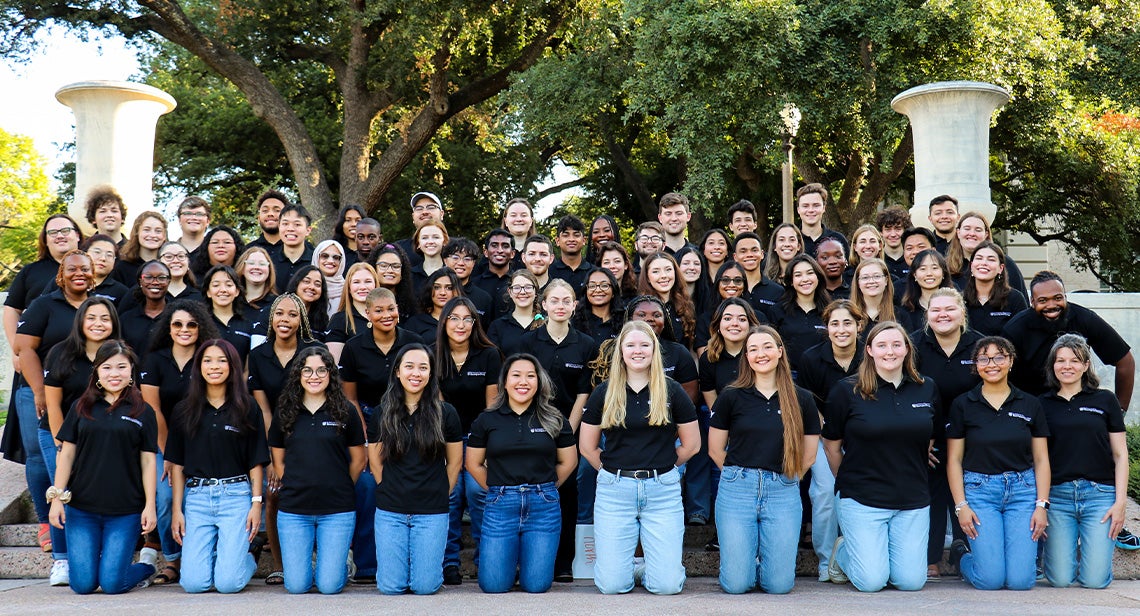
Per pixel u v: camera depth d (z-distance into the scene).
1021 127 16.56
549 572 5.36
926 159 9.91
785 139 14.69
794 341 6.48
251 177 24.44
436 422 5.28
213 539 5.35
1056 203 18.52
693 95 15.78
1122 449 5.43
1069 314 6.08
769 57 15.06
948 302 5.76
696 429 5.45
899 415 5.29
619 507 5.28
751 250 6.93
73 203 10.24
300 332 5.92
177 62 23.47
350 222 7.89
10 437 6.26
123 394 5.37
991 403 5.45
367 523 5.75
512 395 5.41
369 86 20.41
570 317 6.29
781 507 5.27
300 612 4.34
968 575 5.41
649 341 5.33
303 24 21.09
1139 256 19.08
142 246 6.95
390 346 5.97
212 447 5.36
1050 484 5.45
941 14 14.83
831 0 16.06
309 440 5.31
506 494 5.34
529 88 19.38
